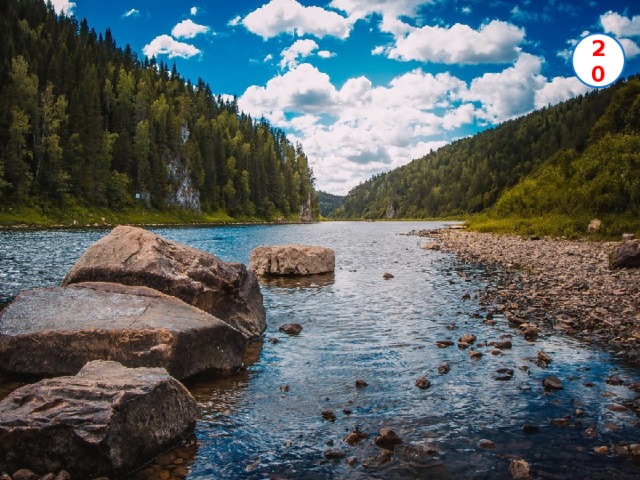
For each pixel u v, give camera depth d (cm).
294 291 1877
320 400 797
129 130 13625
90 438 550
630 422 694
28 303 970
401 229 9800
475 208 18762
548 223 4691
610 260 2272
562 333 1192
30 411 579
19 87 9869
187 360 859
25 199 8562
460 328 1262
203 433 681
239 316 1213
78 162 10175
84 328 844
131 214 11019
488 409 750
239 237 5788
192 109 18562
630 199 4109
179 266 1211
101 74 15288
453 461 596
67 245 3834
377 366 966
